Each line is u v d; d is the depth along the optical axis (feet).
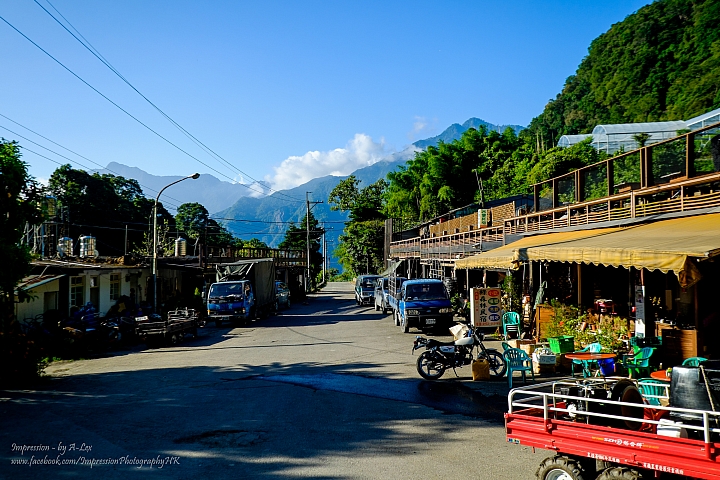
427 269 132.16
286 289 120.47
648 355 30.32
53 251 92.63
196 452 22.34
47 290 64.64
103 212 150.30
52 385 37.81
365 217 236.22
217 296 82.33
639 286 39.37
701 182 36.55
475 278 93.50
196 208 231.91
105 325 60.95
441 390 34.14
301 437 24.39
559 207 57.16
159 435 24.84
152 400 32.42
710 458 13.29
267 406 30.42
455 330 40.09
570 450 16.14
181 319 66.13
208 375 41.09
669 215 39.37
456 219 118.32
